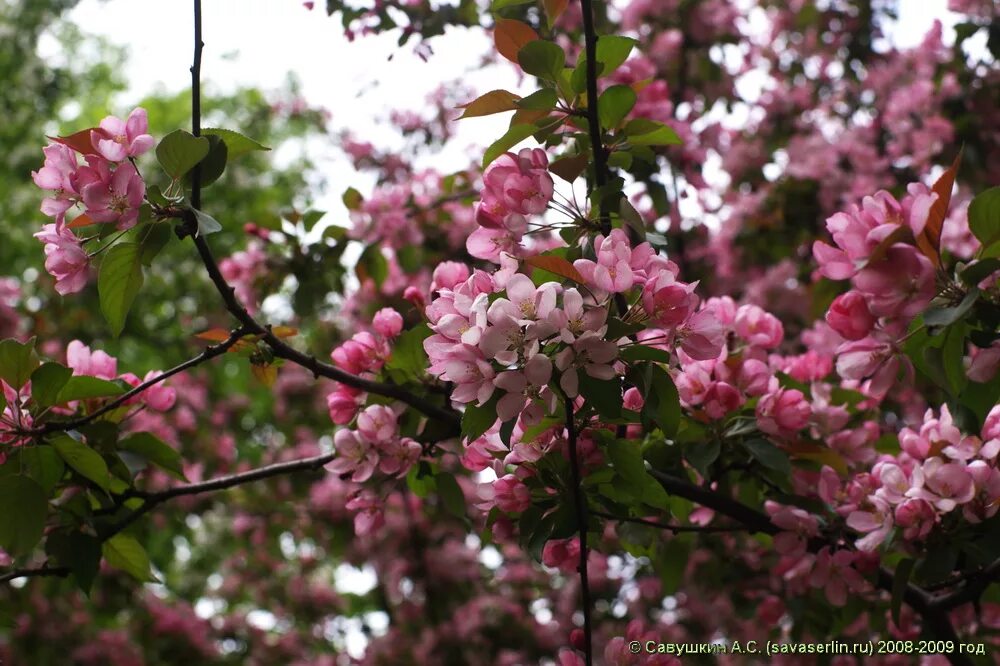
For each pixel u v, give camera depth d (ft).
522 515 8.48
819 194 21.25
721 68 21.06
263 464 27.17
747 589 14.14
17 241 40.60
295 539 26.96
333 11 15.74
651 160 9.49
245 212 40.60
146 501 10.48
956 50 20.42
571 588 23.16
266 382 10.23
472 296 7.61
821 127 24.97
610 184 8.54
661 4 20.71
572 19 18.65
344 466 9.83
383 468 9.81
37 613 25.03
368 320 19.51
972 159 19.79
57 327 28.63
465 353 6.95
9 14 43.01
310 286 17.15
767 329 10.76
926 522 8.91
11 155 42.45
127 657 25.64
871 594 11.86
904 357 7.51
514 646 23.59
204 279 37.73
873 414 12.57
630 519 9.81
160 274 37.22
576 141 9.80
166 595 36.47
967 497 8.70
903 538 9.64
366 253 16.58
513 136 9.06
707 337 7.45
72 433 9.77
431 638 23.93
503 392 7.05
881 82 23.49
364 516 10.31
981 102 20.13
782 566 10.27
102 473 9.52
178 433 25.27
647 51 20.85
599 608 23.09
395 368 10.28
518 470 8.40
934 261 6.96
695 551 15.84
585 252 8.33
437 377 10.36
